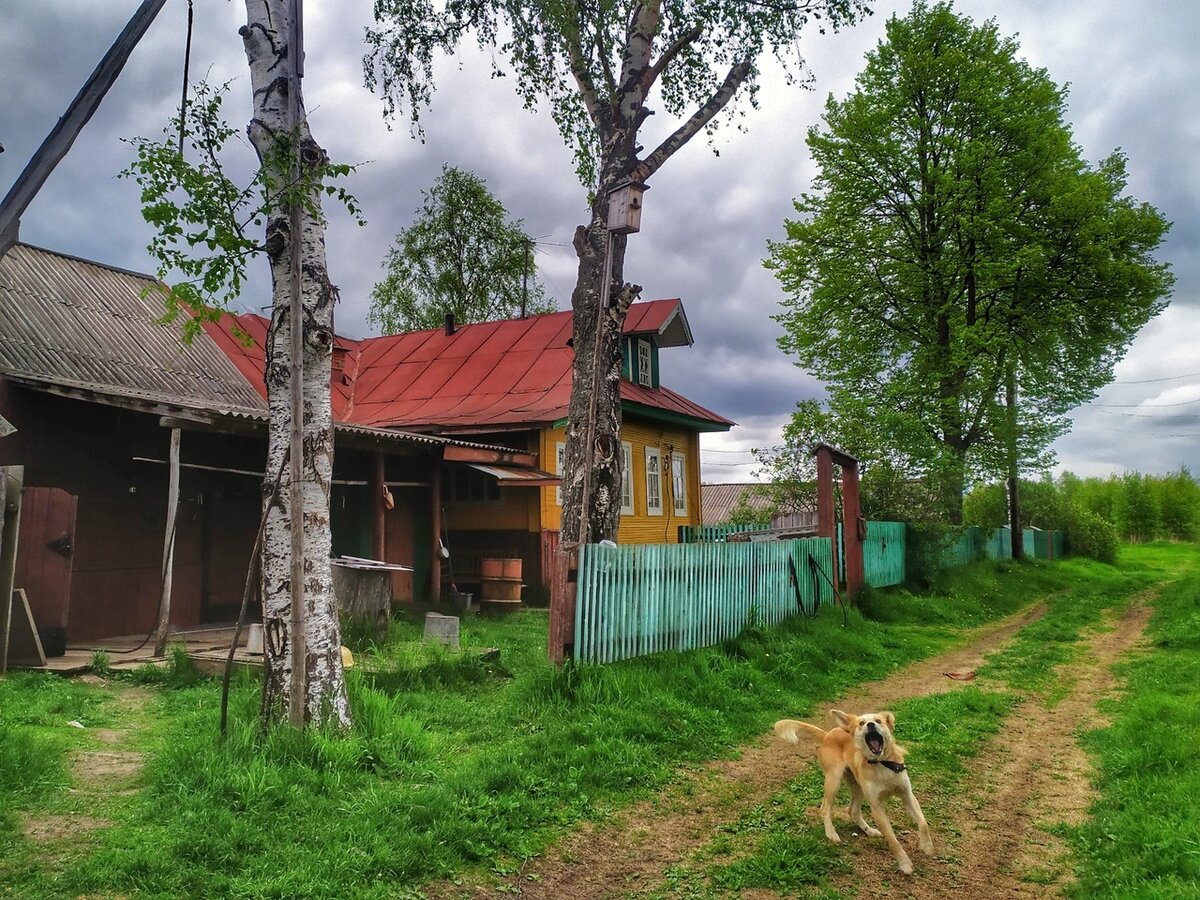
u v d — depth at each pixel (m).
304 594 6.02
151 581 12.30
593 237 11.31
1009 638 13.97
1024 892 4.29
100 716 7.00
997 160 23.30
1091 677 10.22
